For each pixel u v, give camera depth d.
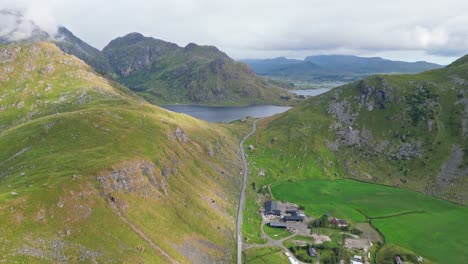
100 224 105.69
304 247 142.75
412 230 160.25
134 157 142.75
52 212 98.50
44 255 86.69
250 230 154.12
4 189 107.12
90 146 152.38
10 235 86.19
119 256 99.62
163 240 117.75
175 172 164.50
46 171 121.38
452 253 140.38
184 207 143.25
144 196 130.50
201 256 122.69
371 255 140.00
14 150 159.62
